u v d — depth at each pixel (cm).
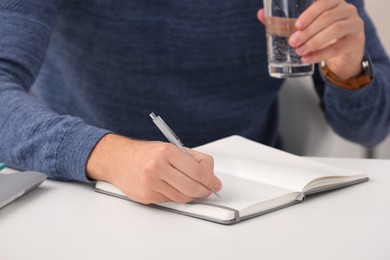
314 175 125
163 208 119
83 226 110
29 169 138
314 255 97
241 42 196
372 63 204
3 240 104
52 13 165
